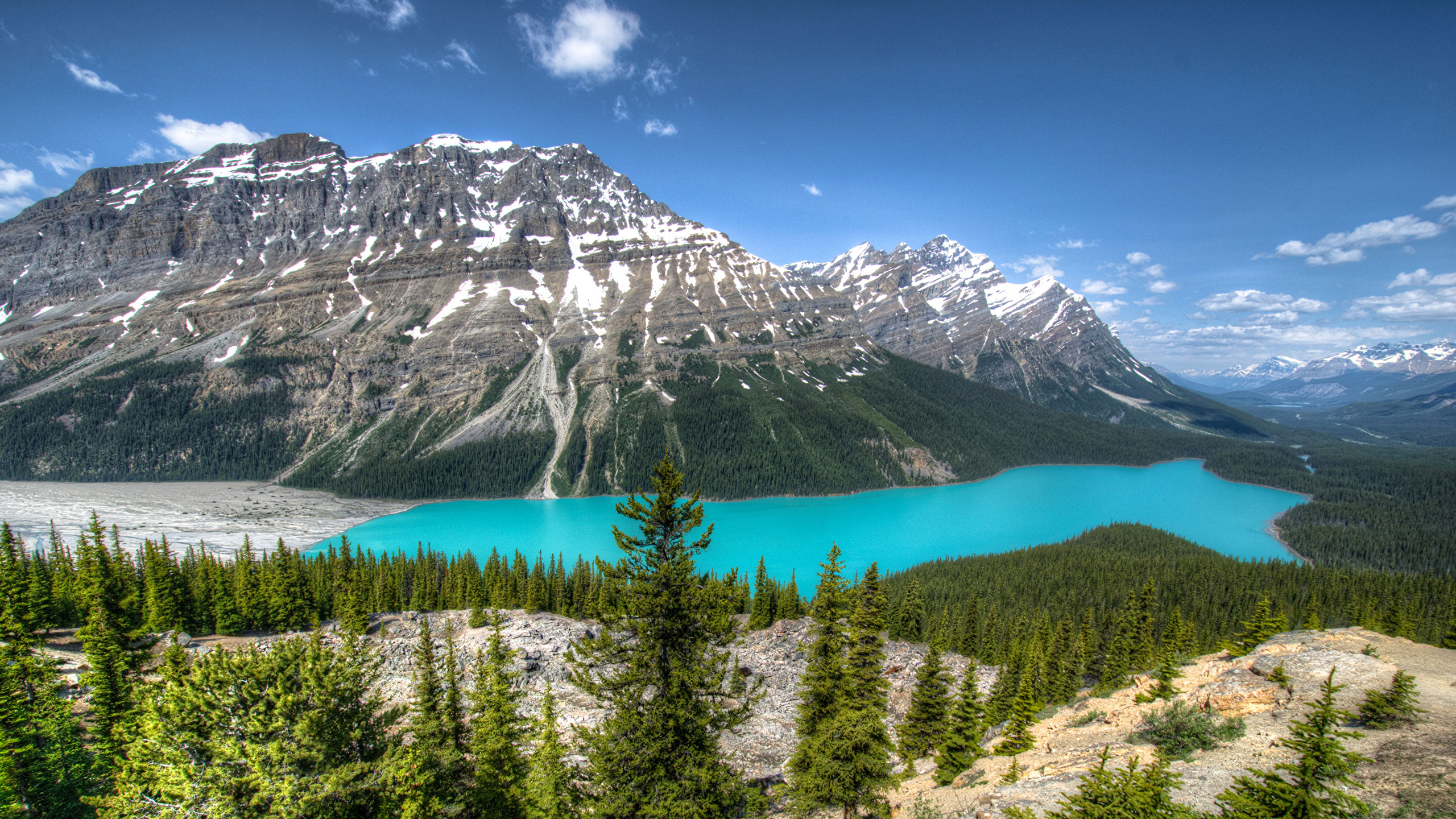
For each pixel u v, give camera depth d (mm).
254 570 100625
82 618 86438
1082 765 32938
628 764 26781
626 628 26953
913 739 51062
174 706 24422
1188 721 33125
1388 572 182000
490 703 42188
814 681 42625
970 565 145000
